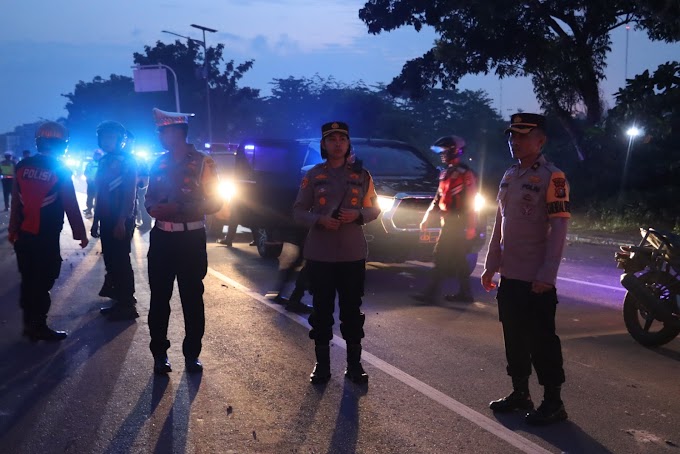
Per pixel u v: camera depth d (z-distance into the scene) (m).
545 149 27.58
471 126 65.88
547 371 4.77
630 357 6.38
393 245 10.12
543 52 23.55
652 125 20.41
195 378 5.77
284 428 4.72
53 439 4.58
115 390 5.48
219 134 67.06
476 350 6.57
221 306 8.50
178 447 4.44
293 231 10.84
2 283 10.20
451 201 8.59
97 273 11.07
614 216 18.84
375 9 25.25
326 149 5.51
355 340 5.64
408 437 4.57
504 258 4.85
